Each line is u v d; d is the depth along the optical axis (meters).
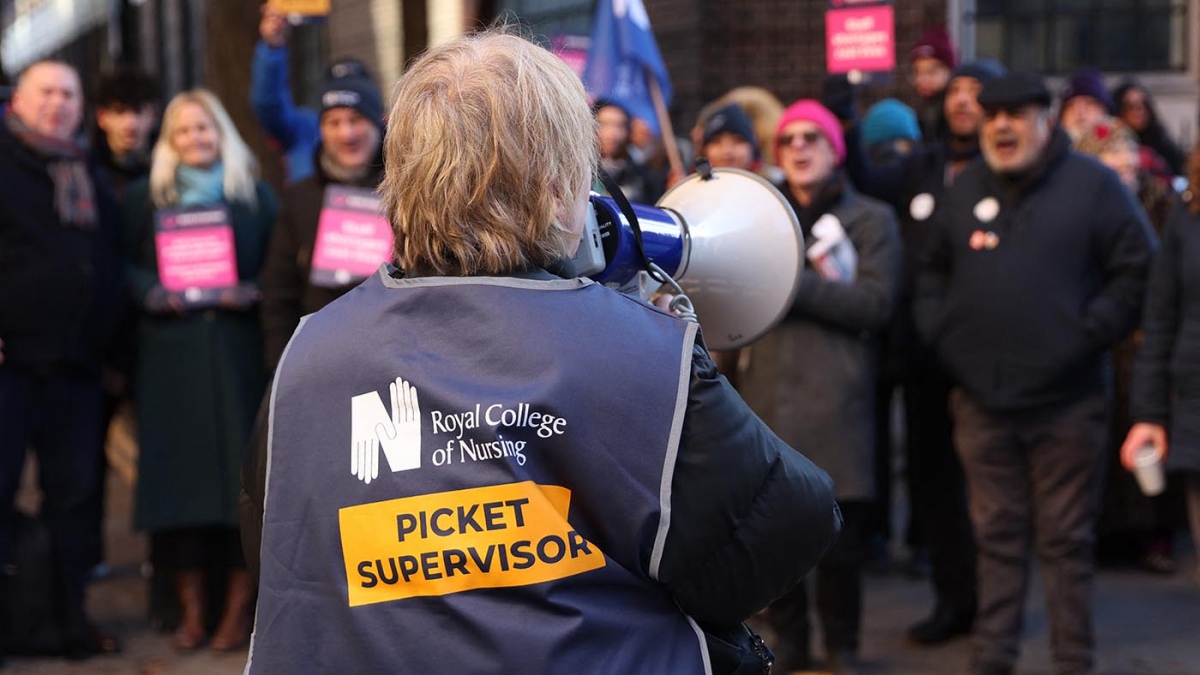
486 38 1.53
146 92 5.07
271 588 1.47
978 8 8.21
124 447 6.98
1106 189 3.87
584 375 1.42
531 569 1.39
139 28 14.55
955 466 4.53
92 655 4.49
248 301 4.45
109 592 5.34
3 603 4.44
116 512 6.78
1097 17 8.18
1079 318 3.81
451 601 1.39
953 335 3.96
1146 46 8.16
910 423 4.65
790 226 1.99
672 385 1.43
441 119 1.46
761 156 5.15
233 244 4.45
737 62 8.04
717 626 1.53
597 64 5.02
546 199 1.47
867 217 3.96
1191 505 3.72
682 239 1.88
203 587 4.59
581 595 1.40
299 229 4.25
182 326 4.43
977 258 3.92
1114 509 5.38
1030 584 5.34
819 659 4.32
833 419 3.85
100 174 4.50
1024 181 3.90
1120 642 4.55
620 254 1.66
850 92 5.12
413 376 1.44
